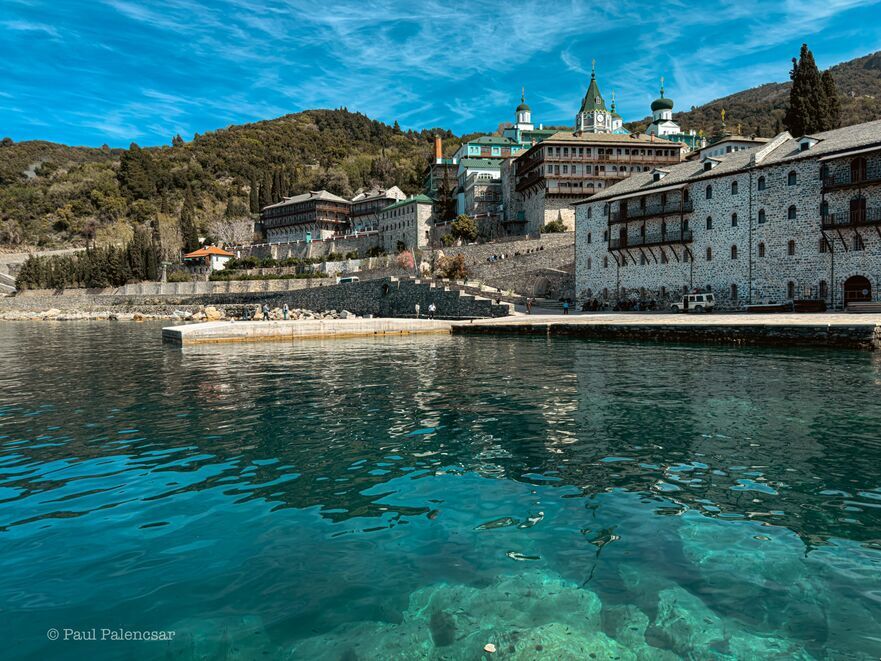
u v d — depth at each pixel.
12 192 163.75
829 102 60.56
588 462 10.30
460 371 22.27
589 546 6.96
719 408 14.59
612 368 22.25
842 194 41.34
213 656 4.96
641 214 54.75
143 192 163.50
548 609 5.62
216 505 8.47
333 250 109.19
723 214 48.72
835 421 12.98
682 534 7.26
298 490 9.08
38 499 8.82
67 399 17.73
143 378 22.17
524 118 117.94
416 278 61.59
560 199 78.25
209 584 6.18
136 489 9.23
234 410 15.54
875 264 40.06
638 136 82.94
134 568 6.55
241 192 167.25
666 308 53.56
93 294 106.88
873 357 23.39
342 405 15.96
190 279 106.00
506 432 12.58
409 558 6.71
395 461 10.58
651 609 5.61
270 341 39.00
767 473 9.54
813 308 40.44
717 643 5.05
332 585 6.12
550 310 56.44
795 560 6.56
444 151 185.88
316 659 4.90
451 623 5.40
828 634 5.18
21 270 119.00
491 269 69.56
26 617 5.61
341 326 41.69
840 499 8.36
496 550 6.88
